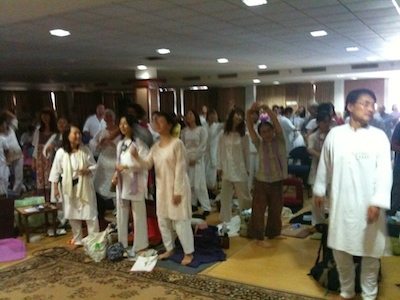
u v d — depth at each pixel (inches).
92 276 140.0
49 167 200.4
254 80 520.1
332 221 107.1
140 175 152.4
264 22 202.5
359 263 123.3
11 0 148.4
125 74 472.7
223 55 326.3
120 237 156.7
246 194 178.1
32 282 136.8
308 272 136.7
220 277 134.6
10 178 286.0
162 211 148.3
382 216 103.0
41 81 556.1
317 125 177.0
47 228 195.9
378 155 101.9
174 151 141.9
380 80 506.3
